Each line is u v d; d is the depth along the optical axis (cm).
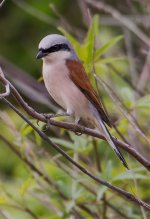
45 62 917
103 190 904
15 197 1092
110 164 934
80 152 984
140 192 1020
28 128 970
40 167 1020
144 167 893
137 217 979
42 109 1438
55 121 825
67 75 902
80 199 980
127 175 899
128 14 1419
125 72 1255
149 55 1138
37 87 1270
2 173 1327
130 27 1164
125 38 1280
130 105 979
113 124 923
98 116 890
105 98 1115
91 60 930
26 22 1672
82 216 971
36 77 1611
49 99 1220
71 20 1638
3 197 1004
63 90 904
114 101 896
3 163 1341
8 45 1662
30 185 1018
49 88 922
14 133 1012
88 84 901
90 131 848
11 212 1105
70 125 835
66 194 995
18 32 1673
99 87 1137
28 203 1099
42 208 1094
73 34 1262
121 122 991
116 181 976
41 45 912
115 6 1457
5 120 1033
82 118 917
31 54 1634
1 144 1298
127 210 1005
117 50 1283
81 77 903
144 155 1057
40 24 1662
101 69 1030
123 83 1173
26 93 1278
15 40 1667
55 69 907
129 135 1041
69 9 1655
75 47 934
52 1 1655
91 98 896
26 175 1180
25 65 1627
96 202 980
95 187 1005
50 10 1641
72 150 992
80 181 963
